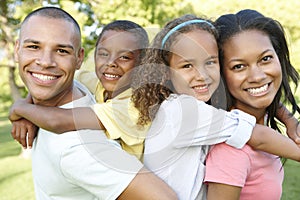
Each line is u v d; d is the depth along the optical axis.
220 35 1.82
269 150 1.71
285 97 2.06
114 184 1.54
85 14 7.46
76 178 1.59
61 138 1.60
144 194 1.53
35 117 1.67
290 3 5.63
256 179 1.75
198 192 1.67
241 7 5.48
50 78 1.64
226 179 1.65
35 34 1.61
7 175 8.23
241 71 1.81
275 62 1.81
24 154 10.09
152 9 6.89
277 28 1.87
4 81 17.08
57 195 1.71
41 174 1.71
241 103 1.92
